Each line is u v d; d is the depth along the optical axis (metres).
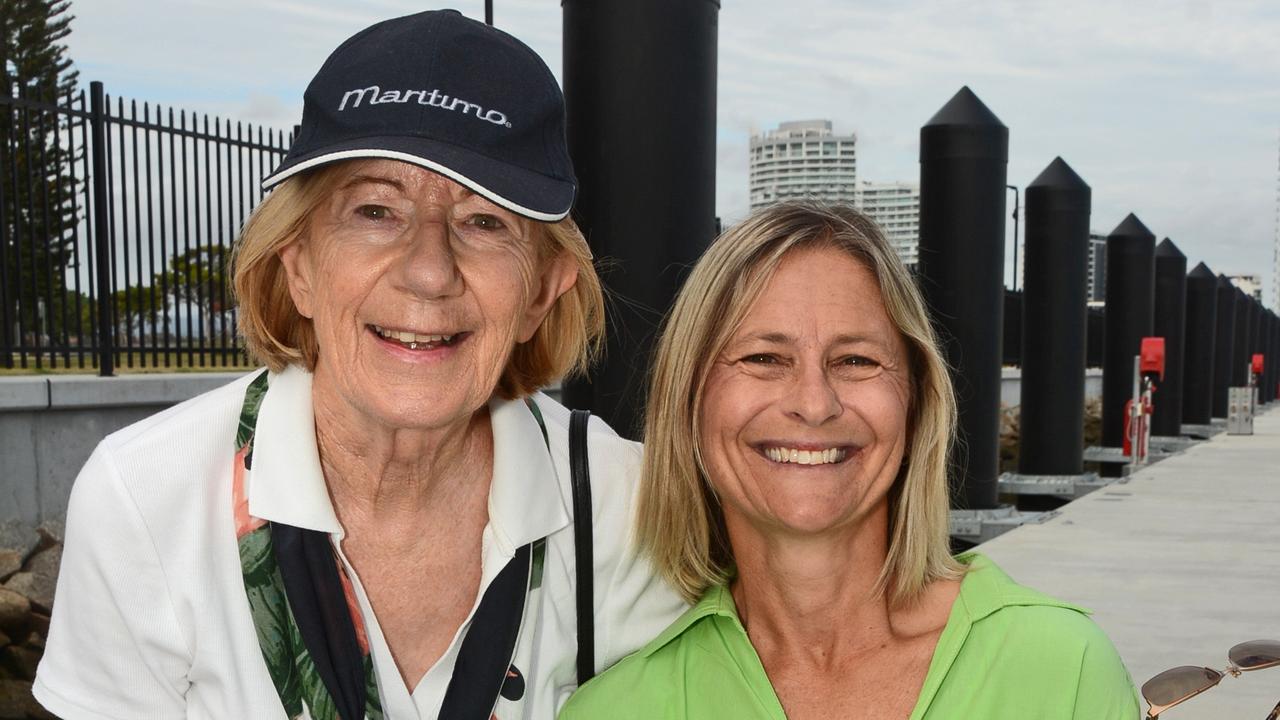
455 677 1.66
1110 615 5.72
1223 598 6.11
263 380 1.72
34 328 7.21
